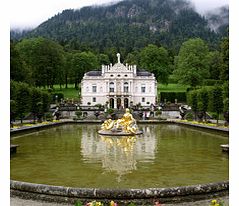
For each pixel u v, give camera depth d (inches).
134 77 4503.0
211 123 2290.8
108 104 4397.1
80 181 732.0
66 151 1155.9
